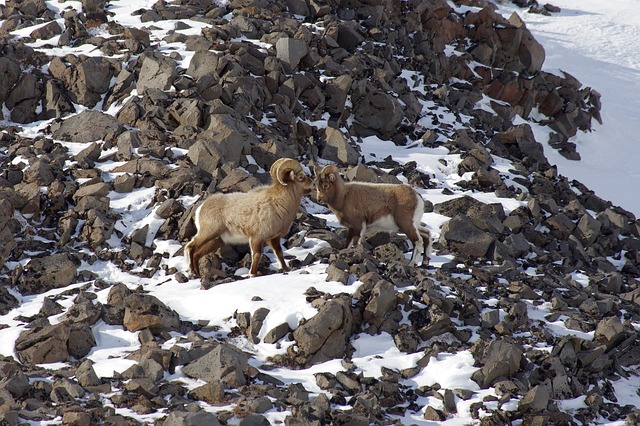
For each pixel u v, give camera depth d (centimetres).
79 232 4603
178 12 7844
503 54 10025
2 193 4659
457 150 6725
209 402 2830
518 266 4847
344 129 6906
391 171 6066
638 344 3900
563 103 10231
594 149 10175
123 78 6400
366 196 4247
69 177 5116
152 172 5088
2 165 5328
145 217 4750
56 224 4681
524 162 7275
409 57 8675
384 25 8894
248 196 3981
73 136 5766
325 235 4522
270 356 3312
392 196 4247
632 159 10138
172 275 4219
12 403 2666
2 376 3000
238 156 5459
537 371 3388
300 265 4197
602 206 6631
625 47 14762
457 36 10000
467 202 5338
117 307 3622
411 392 3127
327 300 3494
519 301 3900
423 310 3603
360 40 8162
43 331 3281
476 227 4881
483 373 3225
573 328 3809
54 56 6806
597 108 10800
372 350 3419
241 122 5828
